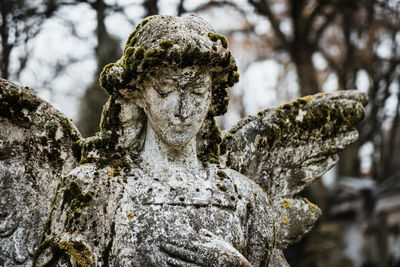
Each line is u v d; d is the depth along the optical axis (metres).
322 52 12.05
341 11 10.55
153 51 1.73
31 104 2.08
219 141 2.11
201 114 1.85
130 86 1.85
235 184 2.00
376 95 12.42
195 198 1.86
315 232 10.10
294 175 2.52
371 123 12.47
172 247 1.70
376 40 12.41
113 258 1.73
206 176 1.97
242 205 1.96
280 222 2.47
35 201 2.05
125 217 1.76
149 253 1.70
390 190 11.13
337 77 12.73
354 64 12.23
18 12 5.89
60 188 1.86
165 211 1.79
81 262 1.71
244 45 13.20
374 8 11.16
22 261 1.98
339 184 11.92
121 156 1.94
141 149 1.98
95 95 5.37
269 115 2.43
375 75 12.42
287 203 2.50
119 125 1.94
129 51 1.80
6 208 2.00
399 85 12.59
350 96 2.62
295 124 2.46
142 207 1.79
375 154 12.89
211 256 1.67
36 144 2.08
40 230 2.04
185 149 1.96
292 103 2.49
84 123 5.26
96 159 1.91
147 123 1.98
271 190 2.46
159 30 1.79
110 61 5.54
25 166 2.06
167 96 1.80
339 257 10.27
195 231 1.79
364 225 11.13
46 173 2.08
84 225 1.76
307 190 10.54
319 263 9.79
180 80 1.78
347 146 2.61
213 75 1.90
